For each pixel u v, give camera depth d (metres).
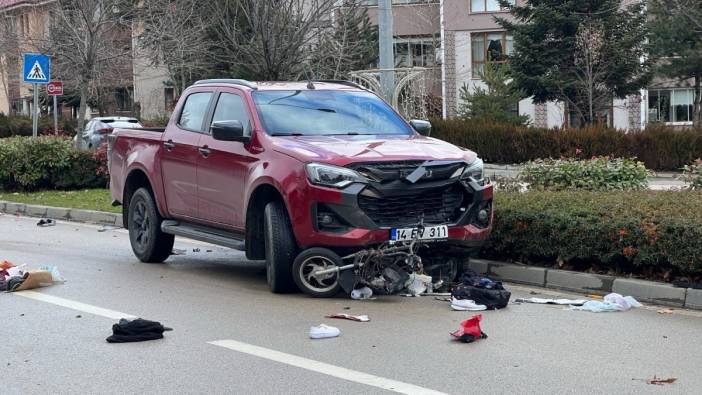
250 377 6.20
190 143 10.37
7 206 18.14
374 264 8.45
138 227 11.55
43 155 20.02
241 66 20.59
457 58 46.19
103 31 25.31
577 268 9.66
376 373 6.23
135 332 7.28
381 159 8.48
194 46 23.20
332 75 20.23
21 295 9.21
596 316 8.10
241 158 9.42
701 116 41.91
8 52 31.11
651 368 6.36
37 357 6.80
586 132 26.39
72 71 28.25
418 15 45.72
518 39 36.25
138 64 38.28
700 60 39.25
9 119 43.28
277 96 9.98
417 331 7.46
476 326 7.14
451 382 6.00
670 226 8.74
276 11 18.53
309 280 8.80
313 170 8.47
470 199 8.83
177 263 11.44
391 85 17.78
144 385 6.06
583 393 5.77
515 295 9.20
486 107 34.47
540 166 14.62
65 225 15.84
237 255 12.17
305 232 8.53
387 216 8.50
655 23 39.56
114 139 12.05
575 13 35.09
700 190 11.93
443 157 8.74
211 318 8.05
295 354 6.77
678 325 7.74
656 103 45.66
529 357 6.64
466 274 9.30
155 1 24.02
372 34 32.28
